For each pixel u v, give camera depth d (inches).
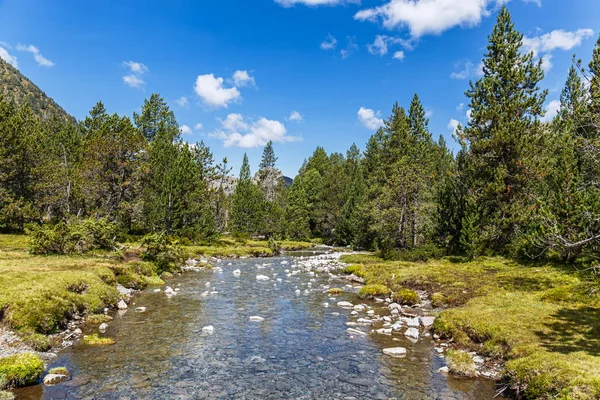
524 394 335.3
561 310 532.7
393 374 406.9
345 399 348.5
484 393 359.9
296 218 3080.7
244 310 692.1
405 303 744.3
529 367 354.3
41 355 430.6
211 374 399.5
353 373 409.1
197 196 2222.0
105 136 1990.7
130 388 359.6
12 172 1734.7
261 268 1348.4
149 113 3053.6
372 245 1973.4
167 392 353.7
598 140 461.1
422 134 2506.2
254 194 3021.7
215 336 531.8
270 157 4729.3
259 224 2878.9
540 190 1156.5
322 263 1477.6
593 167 584.7
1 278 605.0
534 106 1290.6
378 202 1646.2
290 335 545.0
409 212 1528.1
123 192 2063.2
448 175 1446.9
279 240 2711.6
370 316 661.3
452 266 1087.6
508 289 713.0
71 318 565.3
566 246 445.7
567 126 946.7
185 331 552.1
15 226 1758.1
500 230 1200.2
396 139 2471.7
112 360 430.6
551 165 1149.1
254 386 372.8
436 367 427.2
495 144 1202.6
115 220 1918.1
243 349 481.4
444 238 1403.8
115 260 1035.3
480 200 1252.5
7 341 436.1
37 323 481.7
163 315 641.6
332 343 510.6
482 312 551.2
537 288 701.3
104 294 675.4
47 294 550.0
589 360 350.3
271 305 738.8
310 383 382.3
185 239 1966.0
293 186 3329.2
